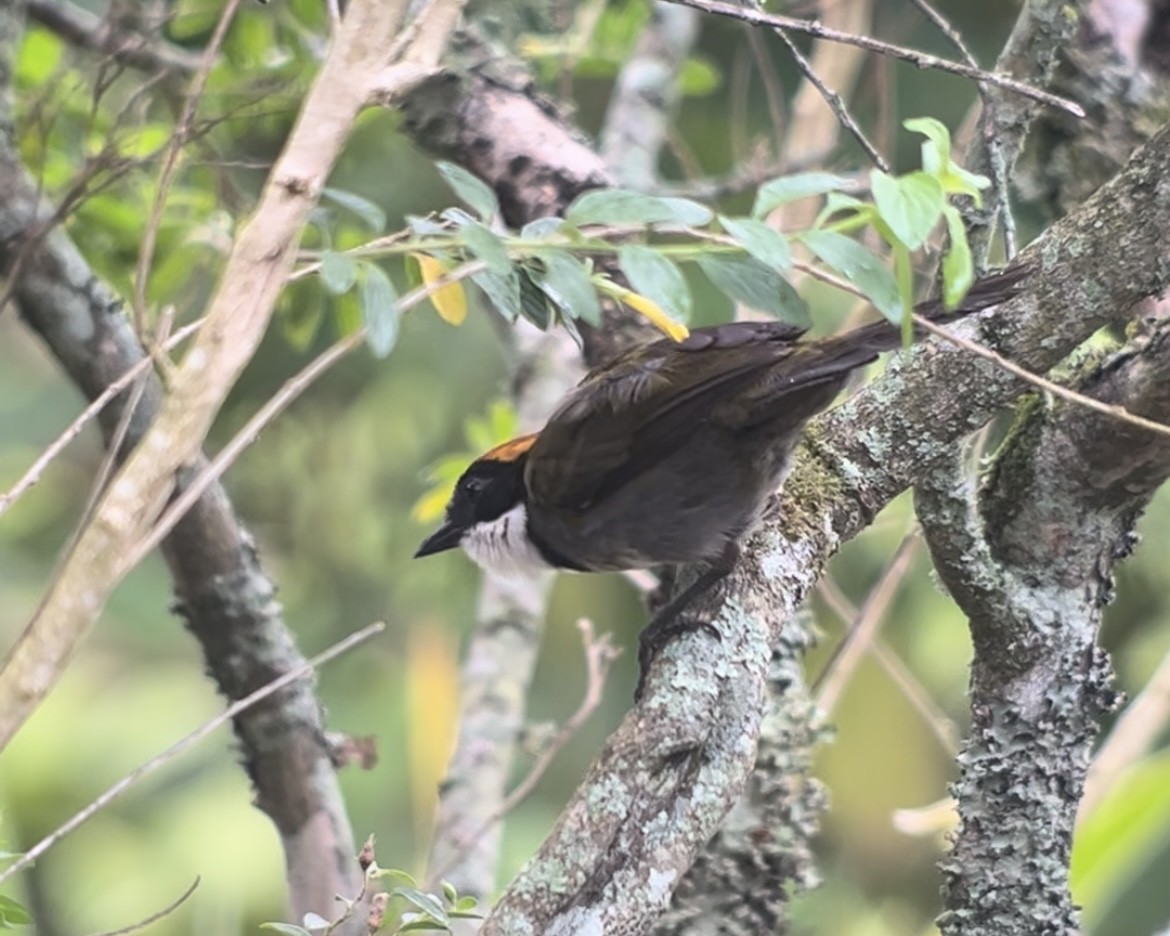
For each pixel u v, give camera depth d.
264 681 7.14
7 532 14.85
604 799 4.85
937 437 5.66
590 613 14.10
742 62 10.02
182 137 5.04
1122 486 5.76
